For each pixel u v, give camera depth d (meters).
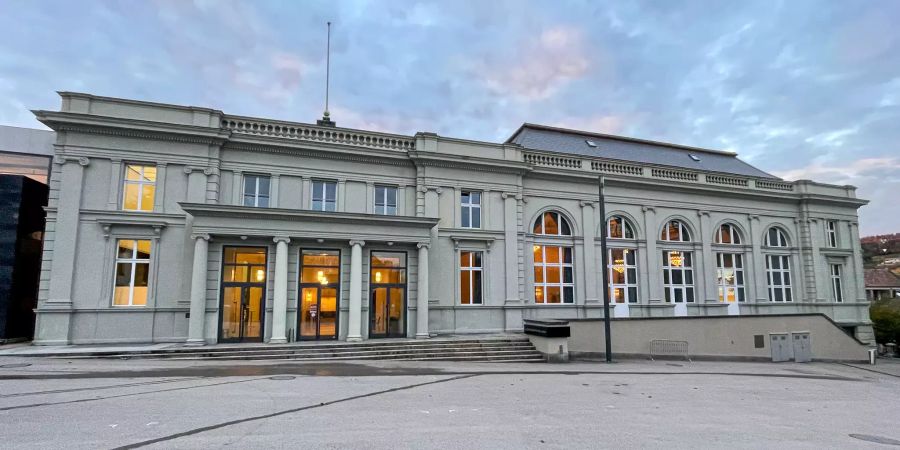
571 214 24.30
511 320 21.83
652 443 6.70
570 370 15.32
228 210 17.11
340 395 9.73
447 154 21.55
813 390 12.86
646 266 25.38
